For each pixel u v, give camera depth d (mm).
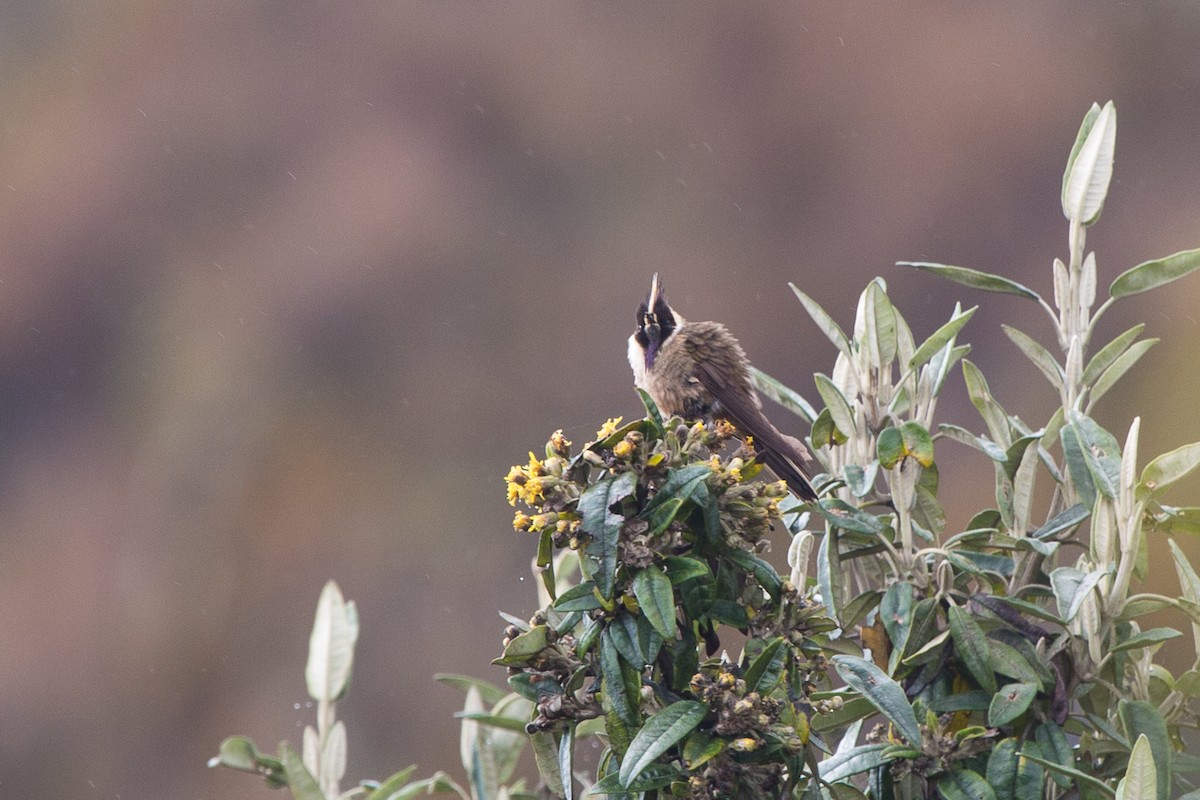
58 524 17125
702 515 2836
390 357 17469
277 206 18750
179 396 17953
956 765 2990
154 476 17062
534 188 18766
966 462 13164
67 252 19109
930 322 16719
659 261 18156
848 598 3514
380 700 13883
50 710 15914
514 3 19609
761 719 2662
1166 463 3023
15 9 20578
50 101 20188
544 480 2779
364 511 16062
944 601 3252
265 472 16938
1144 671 3221
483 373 17203
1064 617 2988
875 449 3467
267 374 17469
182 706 15633
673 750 2811
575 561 3980
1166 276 3357
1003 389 14789
